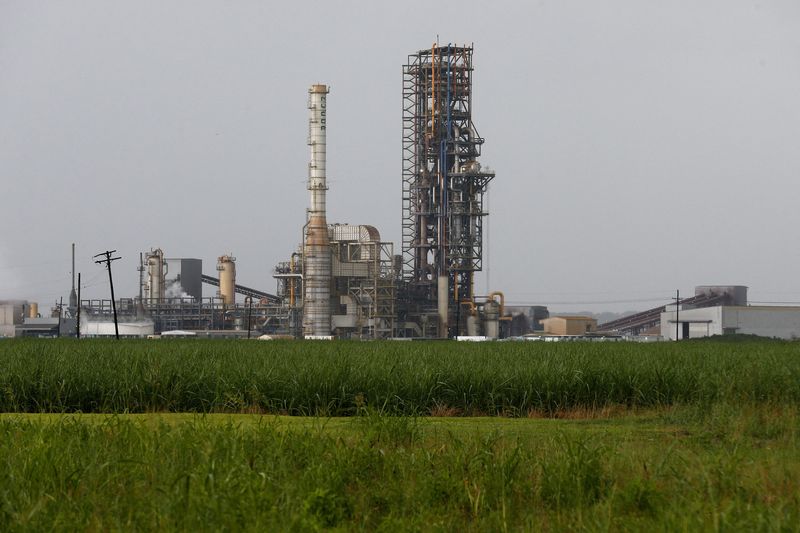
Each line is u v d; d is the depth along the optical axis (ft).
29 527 74.95
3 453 100.58
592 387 189.06
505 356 241.76
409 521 80.69
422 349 287.69
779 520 75.00
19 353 245.86
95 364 204.54
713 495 87.20
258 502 79.87
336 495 86.48
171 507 78.07
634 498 86.79
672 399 186.80
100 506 82.64
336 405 182.09
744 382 180.04
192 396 188.44
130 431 112.06
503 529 78.59
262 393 183.62
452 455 100.58
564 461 95.66
